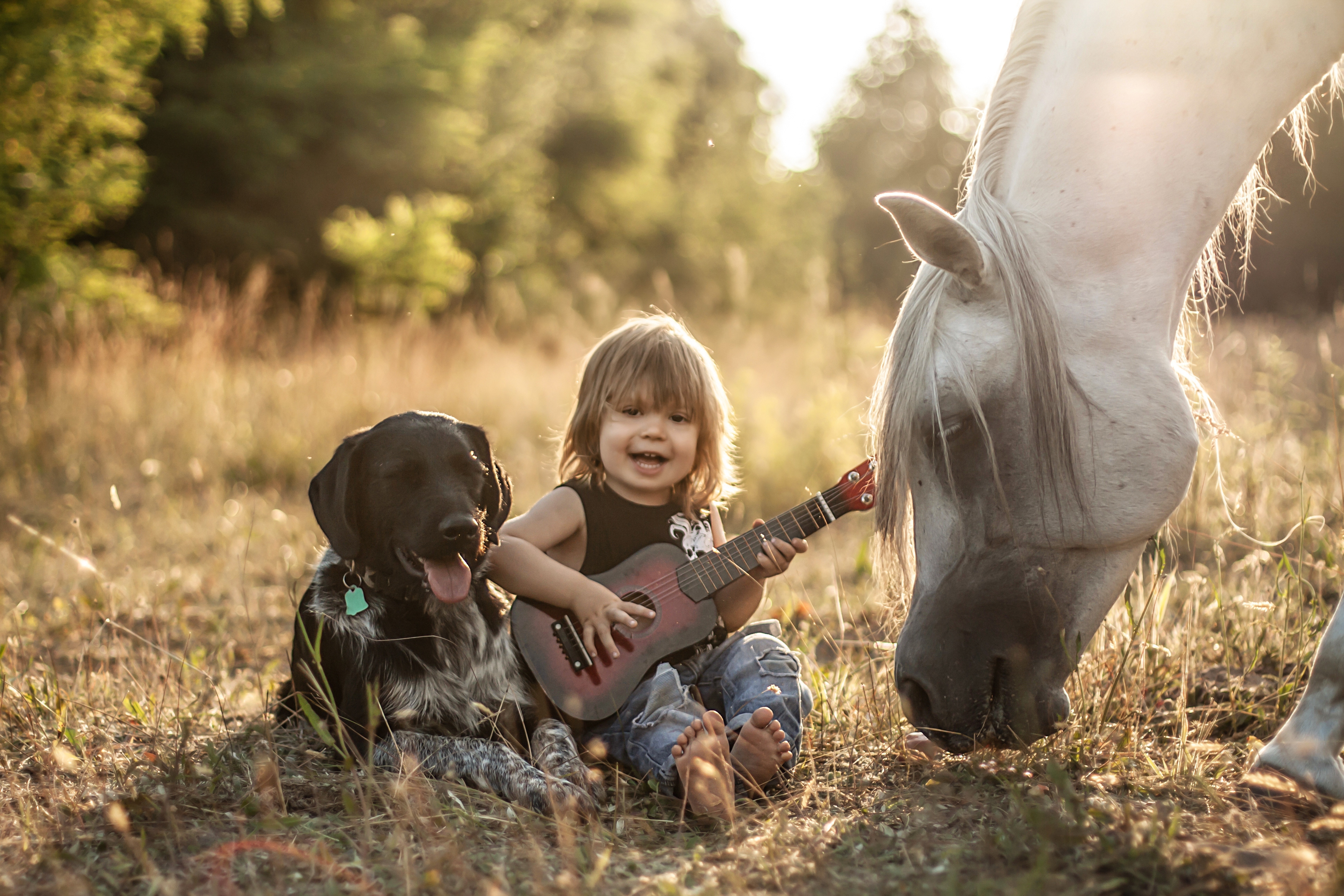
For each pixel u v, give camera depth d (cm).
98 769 273
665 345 296
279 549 580
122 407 840
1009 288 231
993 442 234
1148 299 239
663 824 249
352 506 271
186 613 479
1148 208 239
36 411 823
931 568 244
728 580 290
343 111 1680
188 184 1623
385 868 213
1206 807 241
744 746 251
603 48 2473
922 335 239
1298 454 543
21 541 602
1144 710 310
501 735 272
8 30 995
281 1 1524
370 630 273
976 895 192
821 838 230
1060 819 219
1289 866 198
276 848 221
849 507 293
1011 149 255
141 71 1220
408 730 268
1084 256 239
